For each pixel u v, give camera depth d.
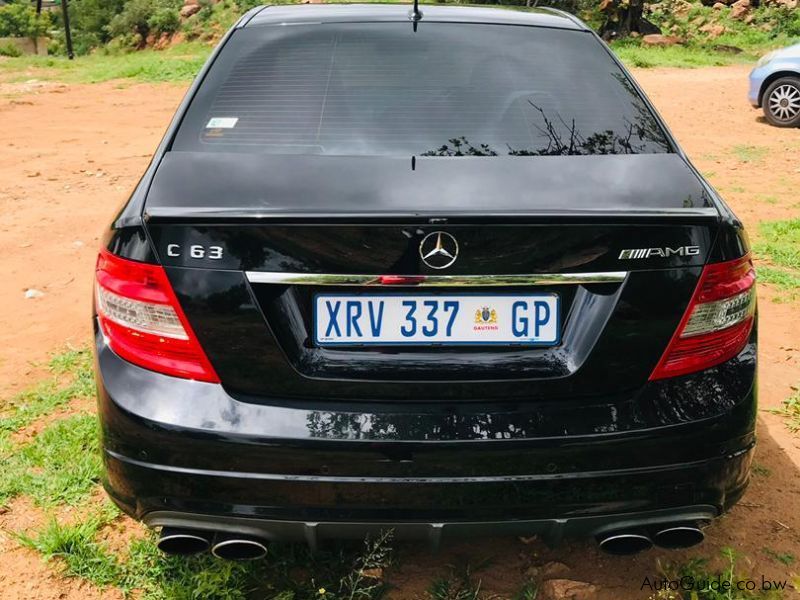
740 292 2.08
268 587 2.35
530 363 1.97
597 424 1.95
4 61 25.58
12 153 9.54
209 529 2.00
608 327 1.96
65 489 2.84
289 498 1.94
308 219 1.85
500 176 2.12
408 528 1.98
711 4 36.94
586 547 2.56
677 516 2.06
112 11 54.84
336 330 1.94
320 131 2.34
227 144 2.30
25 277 5.13
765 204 7.33
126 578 2.42
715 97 14.97
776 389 3.77
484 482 1.93
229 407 1.93
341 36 2.75
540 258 1.91
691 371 2.03
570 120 2.45
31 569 2.46
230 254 1.89
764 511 2.80
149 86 17.59
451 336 1.96
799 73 11.25
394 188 2.03
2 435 3.21
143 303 1.95
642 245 1.94
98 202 7.07
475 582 2.38
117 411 1.97
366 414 1.93
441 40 2.75
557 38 2.86
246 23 2.88
